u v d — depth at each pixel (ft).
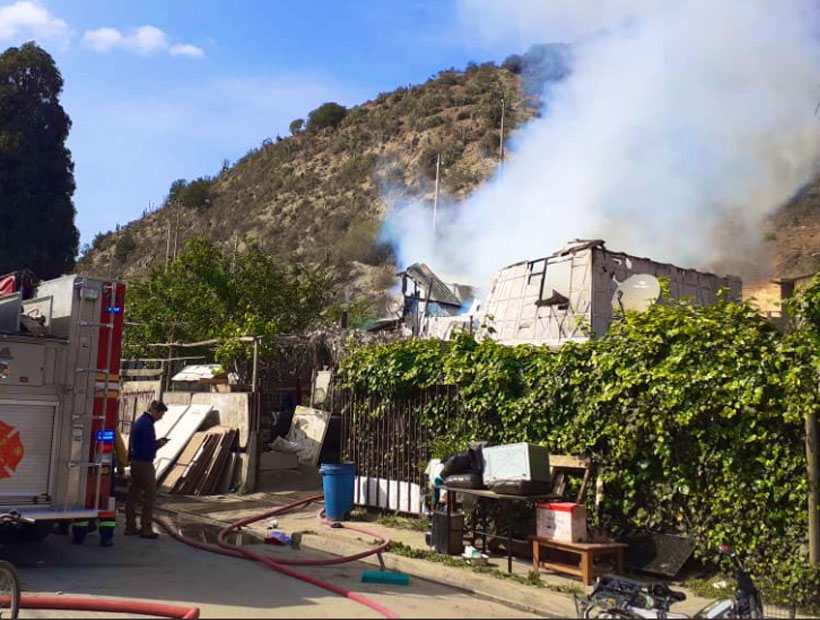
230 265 86.94
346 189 284.00
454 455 31.73
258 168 344.28
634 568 27.58
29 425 29.45
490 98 312.71
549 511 27.91
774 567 24.70
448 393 37.37
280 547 33.99
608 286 54.54
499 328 60.18
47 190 132.46
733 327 27.22
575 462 29.63
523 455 28.40
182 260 83.46
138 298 84.38
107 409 31.45
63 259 133.18
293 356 66.18
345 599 23.77
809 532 23.95
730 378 26.27
